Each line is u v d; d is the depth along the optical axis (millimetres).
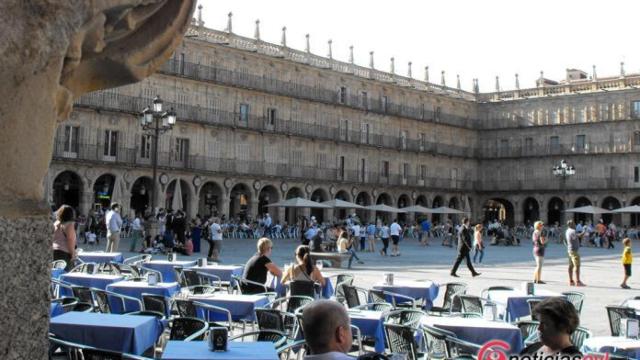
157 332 9461
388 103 76438
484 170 85312
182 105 58344
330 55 70562
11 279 2998
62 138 51250
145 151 56156
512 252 44031
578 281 23328
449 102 83000
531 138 81938
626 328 9281
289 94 65812
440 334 8586
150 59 3797
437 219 82188
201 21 59531
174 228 34406
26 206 3084
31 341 3070
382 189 74625
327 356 4191
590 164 77688
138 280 14961
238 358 6809
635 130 75062
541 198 80375
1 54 2941
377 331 10219
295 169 66500
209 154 59969
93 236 40188
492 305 10898
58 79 3176
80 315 9180
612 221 77625
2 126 2986
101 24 3371
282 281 14266
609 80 77625
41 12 3033
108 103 53438
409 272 27266
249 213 62656
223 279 17766
